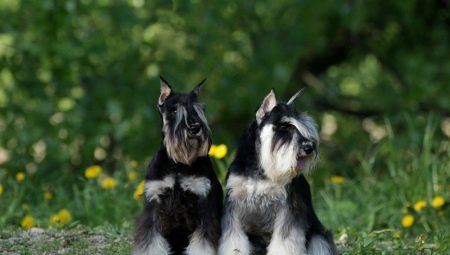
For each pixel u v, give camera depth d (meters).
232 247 9.02
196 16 17.02
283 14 18.09
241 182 9.11
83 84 16.78
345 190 13.85
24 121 16.12
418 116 18.11
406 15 19.14
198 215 9.12
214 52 17.38
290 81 19.22
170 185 9.07
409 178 13.41
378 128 19.64
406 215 12.11
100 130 15.95
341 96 19.97
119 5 16.20
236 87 17.75
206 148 9.10
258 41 17.66
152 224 9.05
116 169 14.93
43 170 14.77
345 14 17.77
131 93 16.67
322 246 9.34
